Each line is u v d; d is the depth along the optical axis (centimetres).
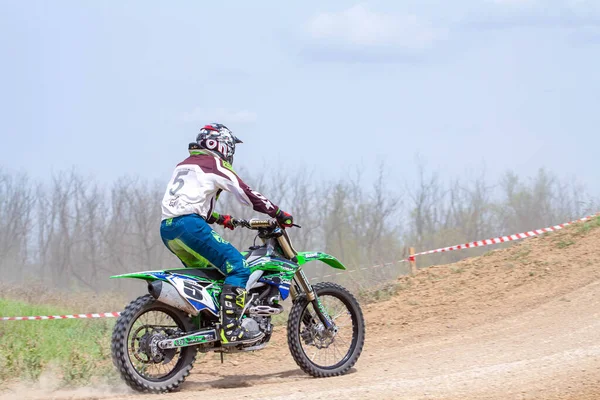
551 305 1550
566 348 1209
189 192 1079
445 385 1002
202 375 1265
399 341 1456
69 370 1220
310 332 1182
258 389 1041
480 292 1738
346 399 942
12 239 5388
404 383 1023
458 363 1184
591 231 2036
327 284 1209
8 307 2433
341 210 4819
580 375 1011
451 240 4478
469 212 4766
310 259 1190
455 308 1642
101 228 5269
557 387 967
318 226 4922
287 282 1150
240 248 4122
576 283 1661
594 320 1384
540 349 1227
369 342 1473
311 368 1152
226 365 1353
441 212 4822
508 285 1745
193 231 1071
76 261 5275
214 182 1086
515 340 1330
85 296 2923
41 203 5453
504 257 1986
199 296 1070
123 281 4841
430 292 1805
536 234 2086
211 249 1081
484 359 1196
